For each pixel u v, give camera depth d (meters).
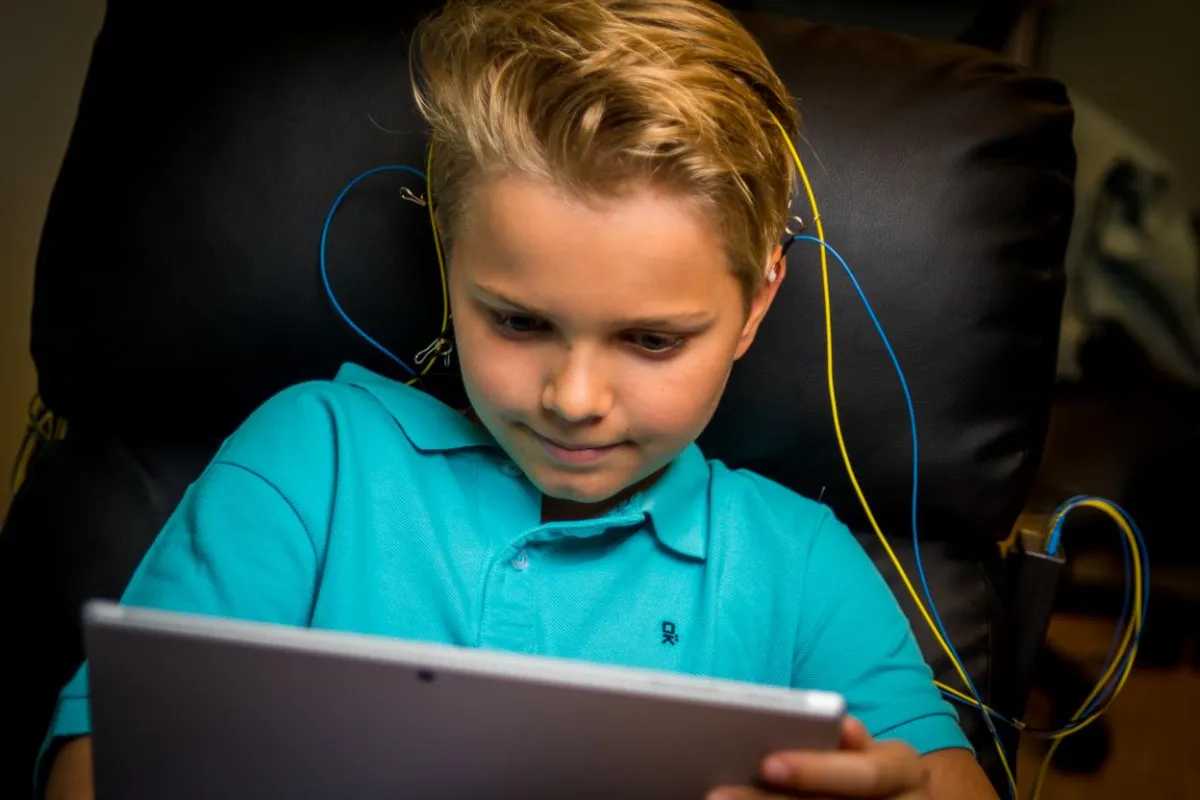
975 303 0.88
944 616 0.93
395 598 0.73
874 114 0.88
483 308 0.62
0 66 1.21
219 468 0.74
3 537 0.91
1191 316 1.44
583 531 0.73
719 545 0.78
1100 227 1.44
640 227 0.56
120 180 0.87
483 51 0.65
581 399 0.59
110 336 0.89
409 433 0.77
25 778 0.83
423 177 0.86
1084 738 1.36
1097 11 1.52
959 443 0.90
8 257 1.27
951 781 0.73
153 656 0.47
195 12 0.88
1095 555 1.58
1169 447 1.51
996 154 0.88
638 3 0.66
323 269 0.87
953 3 1.39
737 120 0.62
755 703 0.47
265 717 0.49
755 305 0.71
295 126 0.86
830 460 0.91
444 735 0.49
